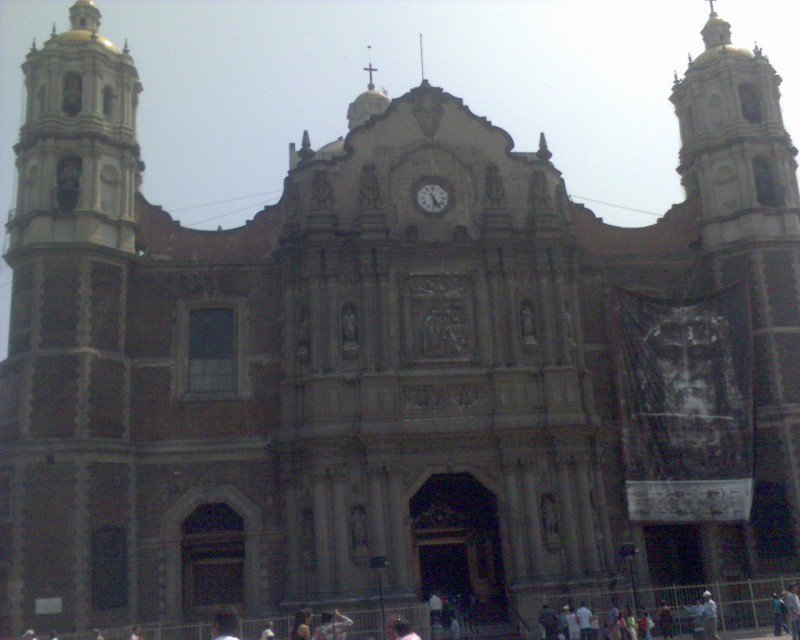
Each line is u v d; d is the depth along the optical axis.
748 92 46.19
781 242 42.72
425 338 40.22
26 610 34.09
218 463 39.28
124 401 38.53
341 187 41.72
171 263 41.03
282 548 38.62
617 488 41.12
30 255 38.22
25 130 40.94
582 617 33.44
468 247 41.28
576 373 40.00
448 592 41.16
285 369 39.88
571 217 44.88
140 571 37.53
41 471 35.59
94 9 43.78
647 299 42.06
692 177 46.62
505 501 38.72
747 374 40.78
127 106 42.28
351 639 35.28
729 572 40.22
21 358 36.97
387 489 37.91
